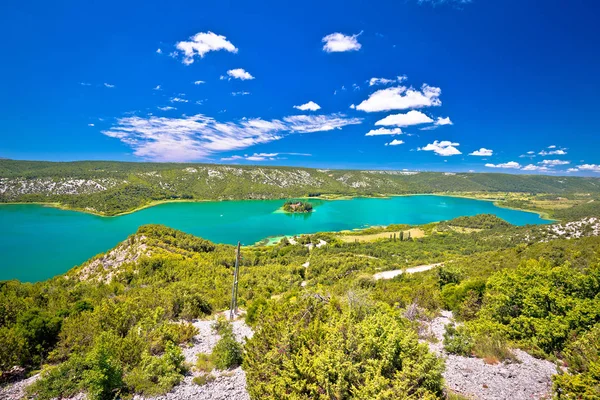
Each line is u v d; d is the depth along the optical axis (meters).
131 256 60.00
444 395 8.42
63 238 109.56
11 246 98.12
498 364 11.27
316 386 7.86
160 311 18.58
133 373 10.94
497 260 53.31
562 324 12.47
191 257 67.19
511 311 15.59
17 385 11.11
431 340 14.14
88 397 9.52
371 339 8.75
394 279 47.62
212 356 13.45
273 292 43.66
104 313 16.72
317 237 125.25
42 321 14.35
